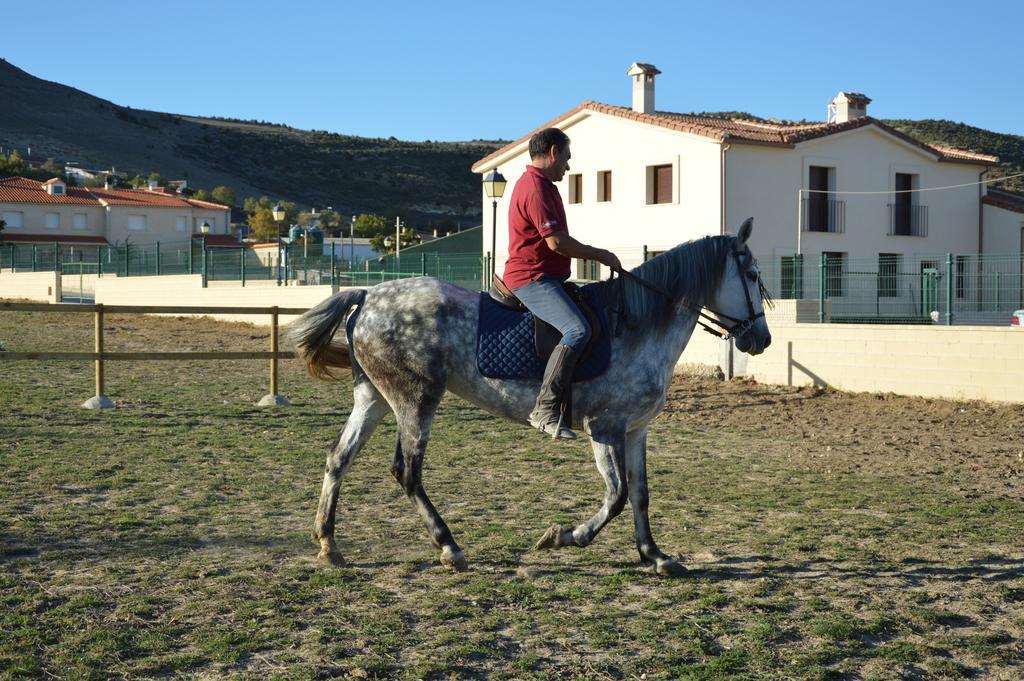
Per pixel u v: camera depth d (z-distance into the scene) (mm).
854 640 5094
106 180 112375
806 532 7414
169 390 15750
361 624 5211
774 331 18125
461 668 4648
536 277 6133
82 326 29938
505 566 6383
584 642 5027
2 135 166500
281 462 9992
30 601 5461
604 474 6188
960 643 5094
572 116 34781
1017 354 15055
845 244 33375
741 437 12492
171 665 4625
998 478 9867
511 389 6207
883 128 33656
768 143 30938
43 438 10945
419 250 46875
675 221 32000
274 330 14266
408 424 6316
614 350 6125
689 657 4824
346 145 199375
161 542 6824
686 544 7000
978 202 37125
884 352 16625
